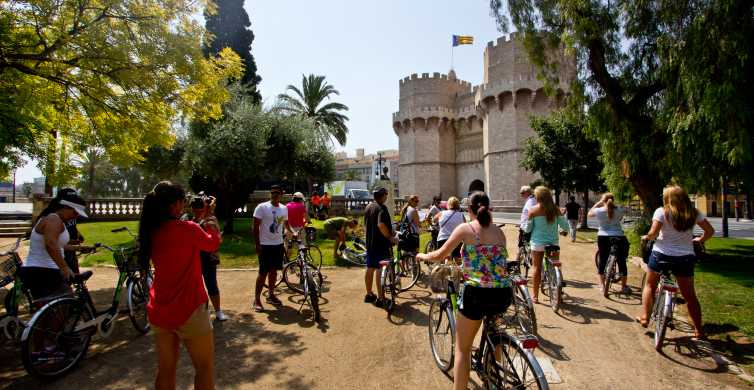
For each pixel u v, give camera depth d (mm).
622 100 11016
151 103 8172
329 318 6191
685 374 4223
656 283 5430
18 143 6684
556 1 10953
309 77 37500
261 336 5422
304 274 6363
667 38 9109
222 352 4891
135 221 21156
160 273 3000
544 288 7082
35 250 4672
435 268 4305
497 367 3240
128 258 5461
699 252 5363
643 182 11219
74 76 7574
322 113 37156
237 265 10703
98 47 6934
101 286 8438
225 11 26406
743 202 38281
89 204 21359
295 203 9477
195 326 3018
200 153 15648
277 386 4035
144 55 7371
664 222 5105
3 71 6730
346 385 4055
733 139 7926
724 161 9180
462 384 3275
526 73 39656
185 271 3025
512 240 15383
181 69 7836
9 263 5086
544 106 39281
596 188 21281
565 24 10898
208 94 8648
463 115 53500
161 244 3008
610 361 4535
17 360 4699
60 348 4281
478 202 3443
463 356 3318
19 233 16781
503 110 42000
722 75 8086
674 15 8945
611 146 11188
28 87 7184
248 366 4496
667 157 9883
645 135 10469
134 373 4352
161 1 7723
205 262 5988
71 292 4820
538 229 6785
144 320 5836
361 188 45969
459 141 54969
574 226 15477
